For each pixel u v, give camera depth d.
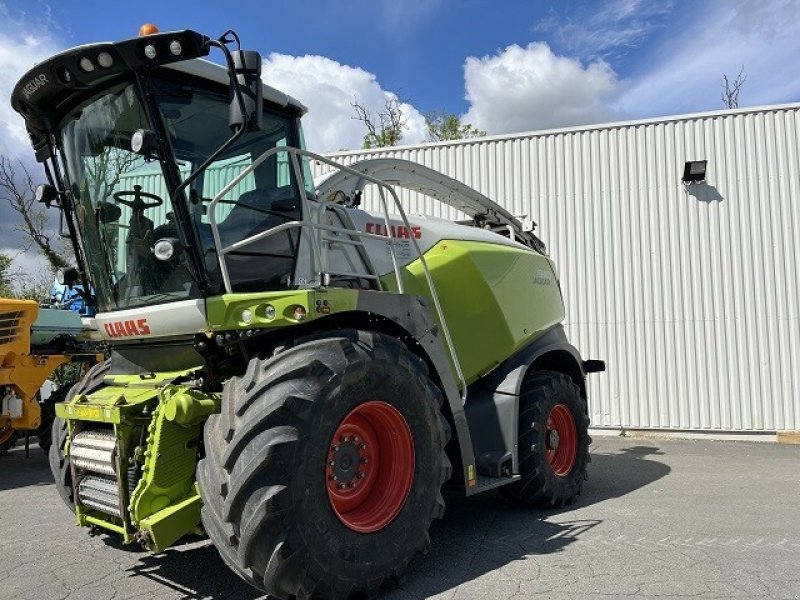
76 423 4.07
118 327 4.09
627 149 10.78
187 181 3.45
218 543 3.10
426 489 3.67
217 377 3.81
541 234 11.09
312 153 4.02
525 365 5.35
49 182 4.34
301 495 3.04
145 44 3.31
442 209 11.50
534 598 3.46
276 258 3.90
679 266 10.46
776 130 10.23
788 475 7.10
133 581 3.83
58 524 5.26
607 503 5.70
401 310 3.90
